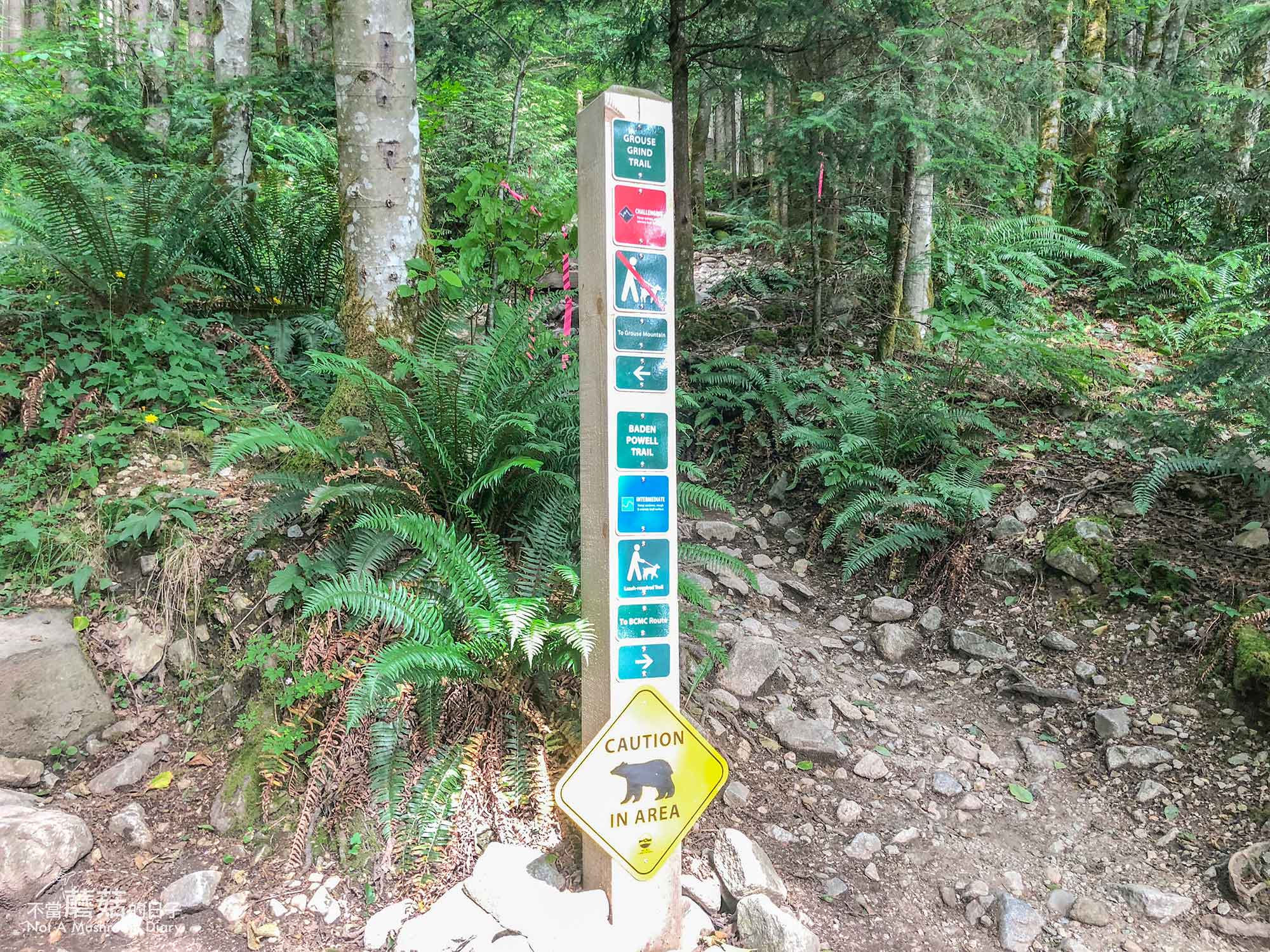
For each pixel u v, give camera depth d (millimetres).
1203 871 3125
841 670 4270
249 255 5766
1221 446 4660
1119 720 3764
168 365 4918
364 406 4348
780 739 3695
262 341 5383
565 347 4012
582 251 2645
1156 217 9156
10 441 4152
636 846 2502
